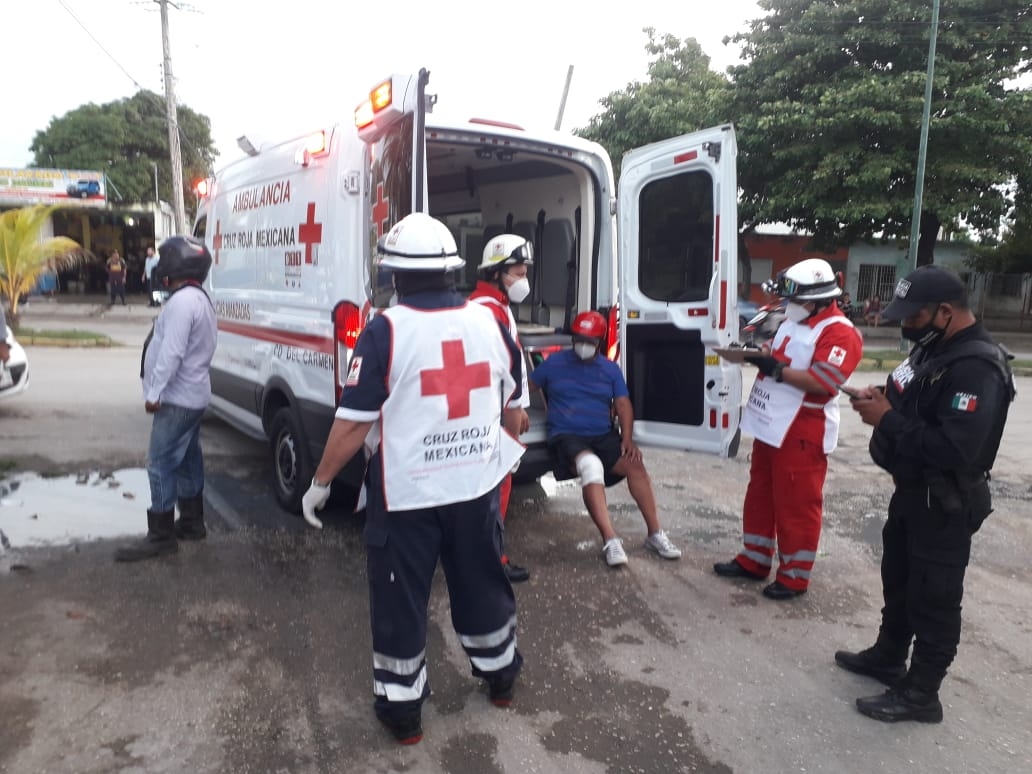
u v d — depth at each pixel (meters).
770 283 4.25
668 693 3.32
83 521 5.02
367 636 3.66
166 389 4.33
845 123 16.36
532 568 4.61
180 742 2.86
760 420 4.25
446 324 2.84
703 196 4.73
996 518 5.78
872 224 18.97
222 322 6.40
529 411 5.06
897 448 3.10
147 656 3.43
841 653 3.59
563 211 5.66
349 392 2.76
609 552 4.63
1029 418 9.80
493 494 3.01
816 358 4.03
